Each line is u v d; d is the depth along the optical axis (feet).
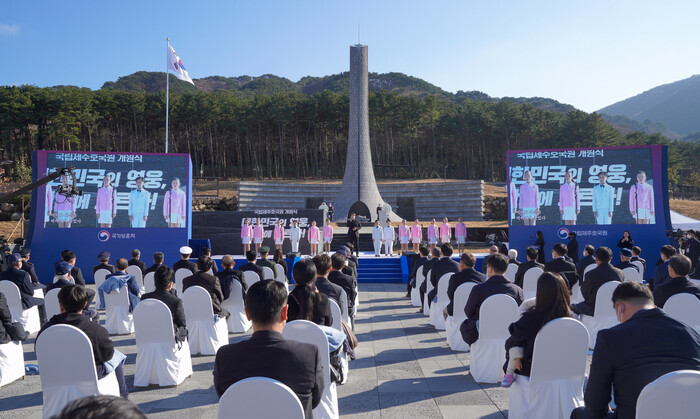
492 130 306.76
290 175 313.73
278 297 9.95
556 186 63.93
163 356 21.22
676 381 8.57
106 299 32.42
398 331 32.96
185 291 26.61
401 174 273.54
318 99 281.13
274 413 9.09
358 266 70.33
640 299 10.49
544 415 14.75
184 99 274.98
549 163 64.23
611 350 9.91
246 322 32.65
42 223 63.57
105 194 64.69
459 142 325.62
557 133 296.51
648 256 61.16
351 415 17.37
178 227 65.82
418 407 18.13
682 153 357.20
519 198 64.90
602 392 10.18
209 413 17.98
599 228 62.64
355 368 23.66
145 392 20.49
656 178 61.26
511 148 323.98
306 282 17.44
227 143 303.89
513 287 21.27
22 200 116.57
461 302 26.61
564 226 63.57
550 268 31.22
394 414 17.43
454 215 156.35
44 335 15.43
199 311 26.73
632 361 9.66
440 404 18.44
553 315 14.89
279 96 290.15
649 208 61.41
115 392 17.13
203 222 87.20
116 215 64.80
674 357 9.56
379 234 77.66
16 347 22.76
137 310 21.06
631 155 62.03
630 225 61.87
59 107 223.30
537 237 61.41
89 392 15.72
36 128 260.62
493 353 20.88
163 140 297.94
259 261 37.24
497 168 328.49
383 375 22.44
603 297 25.63
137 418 3.60
